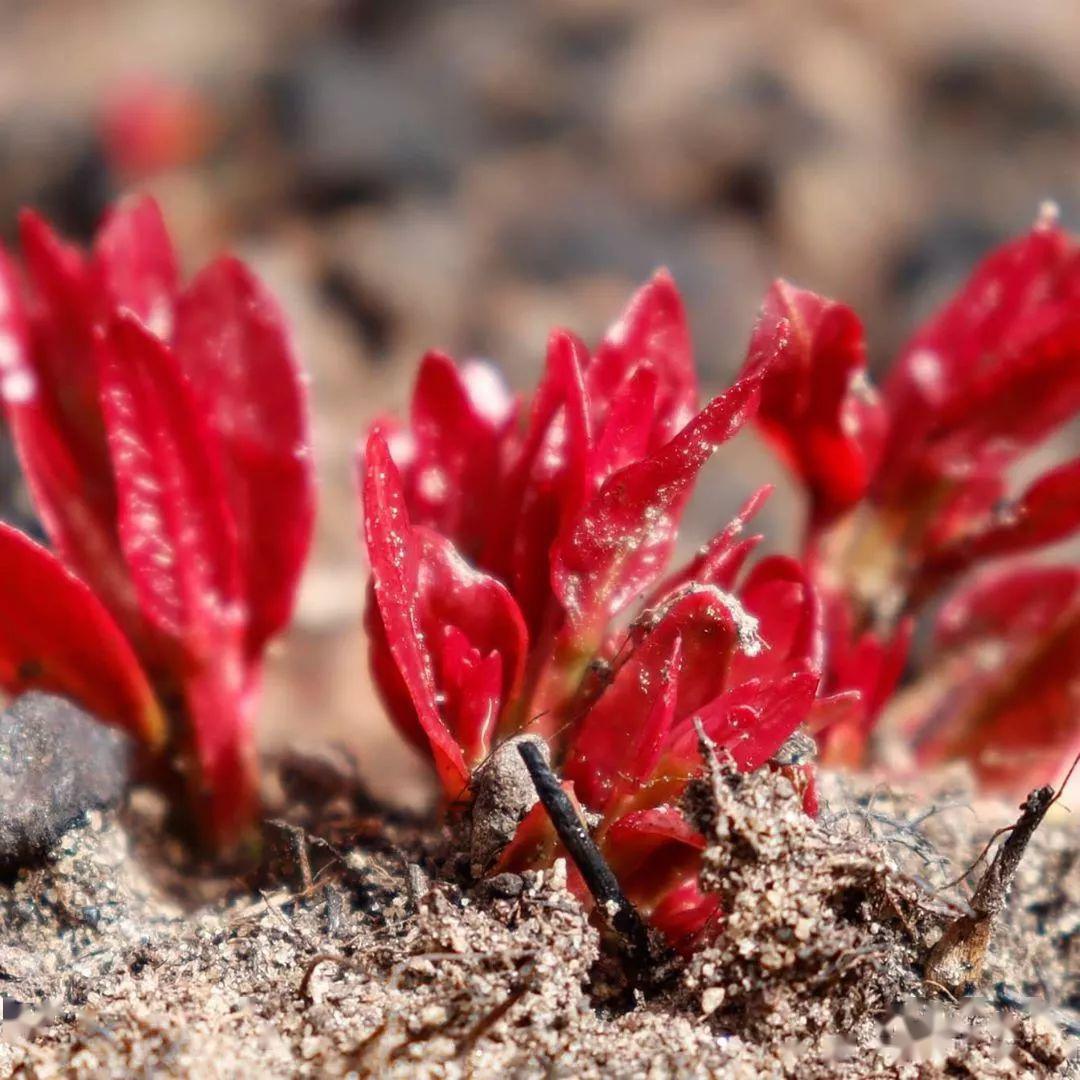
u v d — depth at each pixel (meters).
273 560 0.37
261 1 0.85
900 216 0.73
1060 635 0.38
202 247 0.69
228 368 0.36
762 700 0.34
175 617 0.36
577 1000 0.34
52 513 0.37
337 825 0.37
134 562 0.36
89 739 0.36
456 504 0.36
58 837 0.35
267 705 0.43
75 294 0.37
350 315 0.64
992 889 0.35
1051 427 0.37
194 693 0.36
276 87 0.76
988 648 0.39
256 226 0.69
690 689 0.35
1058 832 0.37
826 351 0.36
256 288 0.36
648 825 0.34
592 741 0.35
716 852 0.34
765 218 0.72
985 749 0.38
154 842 0.37
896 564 0.38
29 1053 0.34
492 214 0.69
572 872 0.35
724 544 0.35
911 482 0.38
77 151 0.74
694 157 0.74
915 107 0.81
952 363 0.38
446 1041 0.34
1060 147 0.81
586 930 0.34
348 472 0.53
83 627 0.36
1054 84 0.84
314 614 0.45
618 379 0.36
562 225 0.69
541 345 0.63
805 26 0.84
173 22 0.84
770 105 0.77
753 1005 0.34
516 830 0.35
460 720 0.35
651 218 0.70
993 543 0.38
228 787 0.37
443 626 0.35
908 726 0.38
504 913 0.34
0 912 0.35
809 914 0.34
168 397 0.35
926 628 0.43
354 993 0.34
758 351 0.36
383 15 0.83
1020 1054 0.35
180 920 0.36
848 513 0.37
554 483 0.35
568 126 0.75
